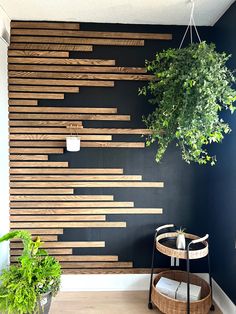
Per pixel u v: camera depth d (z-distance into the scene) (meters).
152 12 2.33
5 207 2.49
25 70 2.53
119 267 2.66
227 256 2.29
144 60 2.56
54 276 2.04
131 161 2.62
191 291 2.25
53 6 2.24
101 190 2.63
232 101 2.01
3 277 1.98
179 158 2.64
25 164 2.58
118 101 2.58
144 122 2.59
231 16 2.19
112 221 2.64
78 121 2.58
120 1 2.15
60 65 2.55
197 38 2.58
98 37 2.55
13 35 2.51
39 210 2.60
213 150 2.58
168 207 2.66
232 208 2.21
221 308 2.36
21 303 1.83
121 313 2.29
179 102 2.00
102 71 2.56
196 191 2.66
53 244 2.62
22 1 2.15
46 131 2.57
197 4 2.19
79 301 2.46
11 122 2.55
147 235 2.66
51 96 2.55
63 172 2.60
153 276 2.66
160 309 2.21
